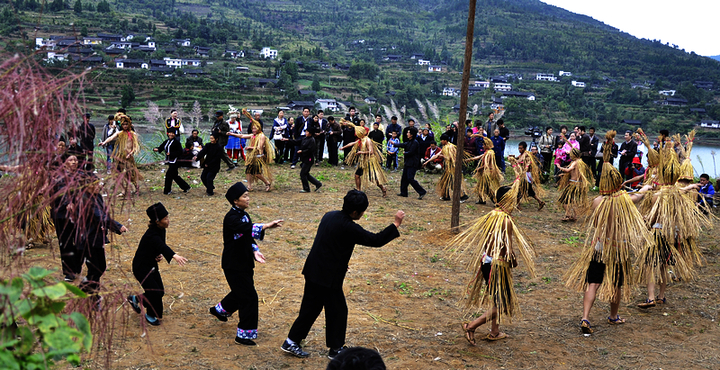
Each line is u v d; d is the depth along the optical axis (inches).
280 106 4207.7
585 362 202.8
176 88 3986.2
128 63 4931.1
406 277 299.1
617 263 231.8
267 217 418.0
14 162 87.3
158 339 207.5
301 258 322.0
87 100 93.4
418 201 509.4
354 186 568.1
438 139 789.9
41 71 87.8
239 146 678.5
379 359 76.8
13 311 78.7
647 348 216.4
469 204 502.9
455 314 250.8
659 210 264.2
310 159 515.2
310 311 197.5
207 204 452.1
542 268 323.0
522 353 209.8
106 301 105.2
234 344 208.1
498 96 6333.7
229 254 207.3
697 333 232.5
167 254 213.2
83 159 100.1
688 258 272.2
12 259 91.2
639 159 567.5
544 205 514.3
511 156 463.5
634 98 6569.9
